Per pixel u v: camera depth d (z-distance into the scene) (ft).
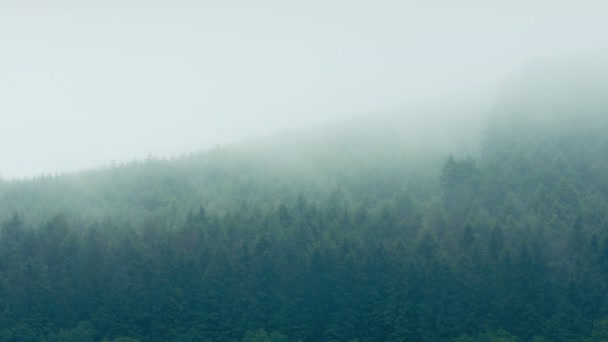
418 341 304.91
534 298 303.48
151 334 317.42
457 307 306.96
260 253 340.18
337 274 327.26
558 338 288.51
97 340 314.55
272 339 302.04
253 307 321.93
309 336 317.63
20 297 322.75
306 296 327.06
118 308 323.57
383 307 313.12
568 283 304.30
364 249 335.06
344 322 311.88
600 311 292.61
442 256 319.88
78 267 340.18
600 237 317.42
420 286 315.17
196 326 316.40
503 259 315.37
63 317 322.75
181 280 333.01
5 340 304.91
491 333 291.79
